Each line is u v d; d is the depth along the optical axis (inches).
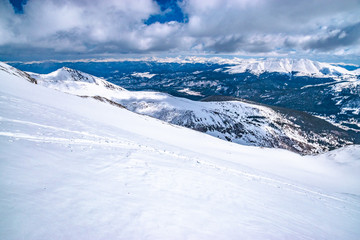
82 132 727.1
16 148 397.7
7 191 264.7
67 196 303.6
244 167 1151.0
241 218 405.1
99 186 366.0
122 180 422.3
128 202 342.0
